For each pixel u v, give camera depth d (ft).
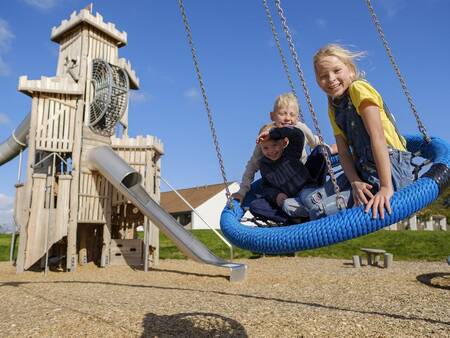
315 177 10.46
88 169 43.93
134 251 47.29
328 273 38.14
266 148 10.32
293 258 58.13
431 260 52.49
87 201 43.83
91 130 44.70
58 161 48.65
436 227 122.31
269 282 32.94
